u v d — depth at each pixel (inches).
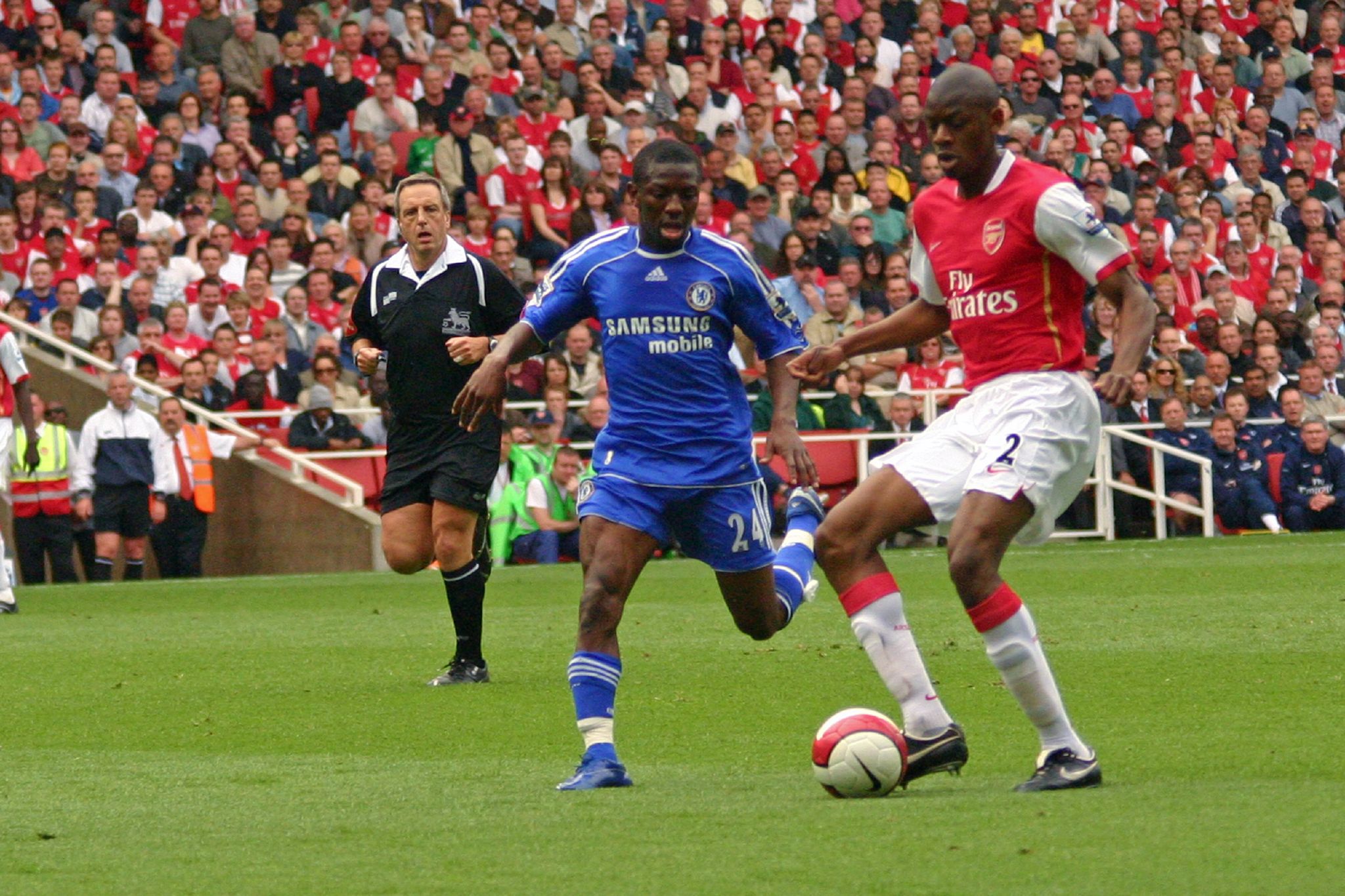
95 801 468.8
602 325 496.1
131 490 1454.2
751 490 502.6
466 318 730.2
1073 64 2199.8
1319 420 1670.8
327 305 1638.8
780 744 546.6
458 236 1776.6
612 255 496.4
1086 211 443.8
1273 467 1672.0
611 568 484.4
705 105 2006.6
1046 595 1056.8
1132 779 449.4
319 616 1062.4
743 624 525.7
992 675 692.1
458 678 724.0
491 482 727.7
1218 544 1508.4
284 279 1667.1
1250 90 2327.8
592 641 477.7
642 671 737.0
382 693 697.6
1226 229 2071.9
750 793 448.8
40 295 1579.7
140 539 1467.8
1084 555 1400.1
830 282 1707.7
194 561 1492.4
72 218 1648.6
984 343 461.1
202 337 1594.5
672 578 1285.7
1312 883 313.1
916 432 1657.2
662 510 492.7
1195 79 2294.5
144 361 1545.3
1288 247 2052.2
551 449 1540.4
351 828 413.1
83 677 769.6
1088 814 388.2
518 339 497.4
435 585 1331.2
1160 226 2027.6
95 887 349.7
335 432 1562.5
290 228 1694.1
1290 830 360.2
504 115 1915.6
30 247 1609.3
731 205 1907.0
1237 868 325.4
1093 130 2126.0
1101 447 1660.9
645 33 2076.8
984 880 324.5
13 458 1434.5
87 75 1788.9
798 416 1638.8
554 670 765.3
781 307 498.3
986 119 452.8
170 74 1825.8
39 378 1530.5
